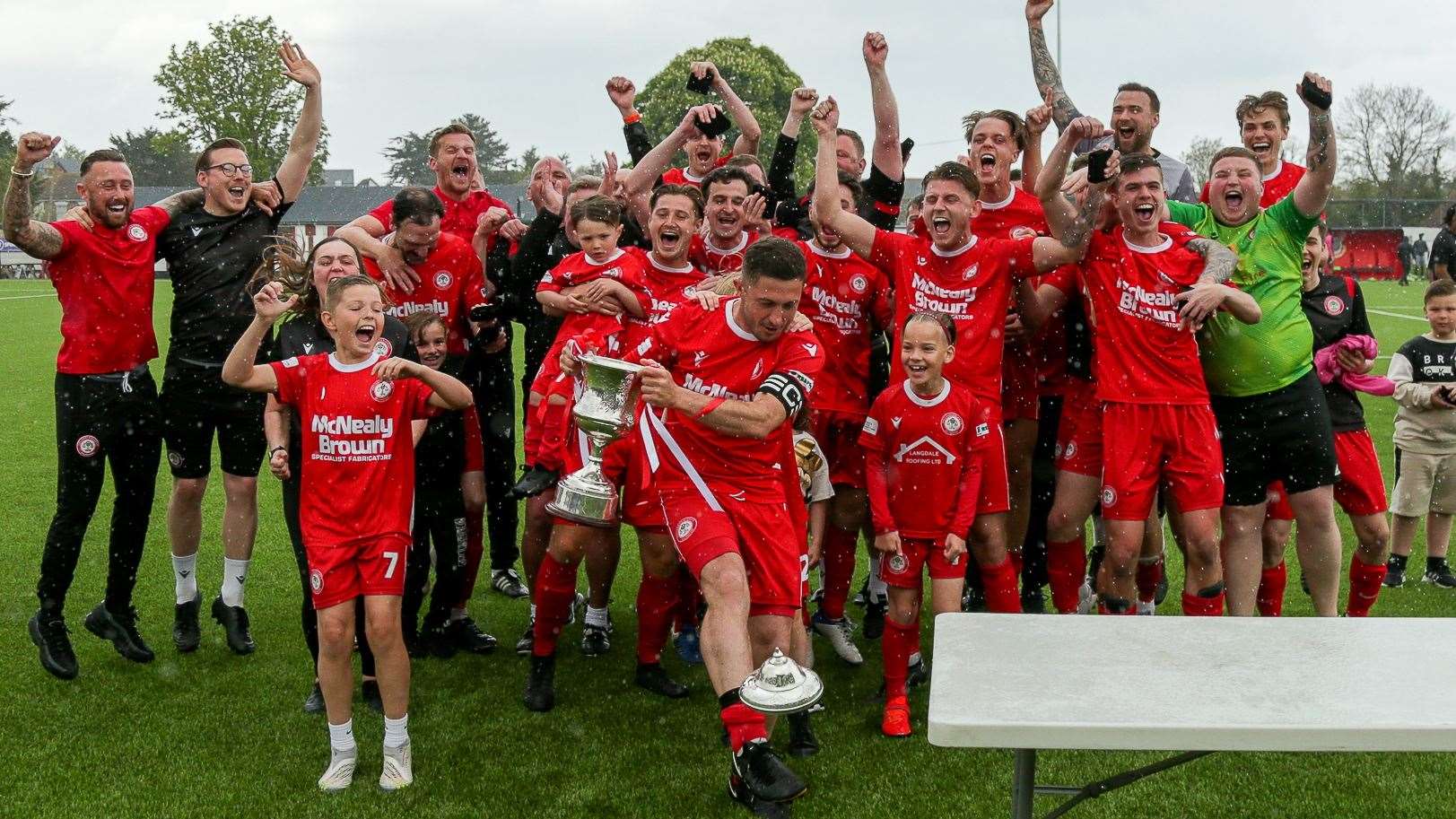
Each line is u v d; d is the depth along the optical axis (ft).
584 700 17.16
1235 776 14.49
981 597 21.30
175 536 19.17
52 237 17.48
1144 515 16.98
